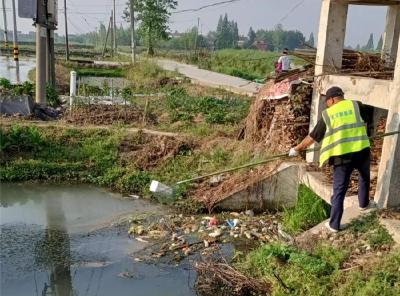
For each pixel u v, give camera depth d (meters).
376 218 5.57
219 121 12.07
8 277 5.68
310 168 7.91
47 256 6.27
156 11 40.22
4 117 11.32
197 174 9.02
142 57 34.28
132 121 11.87
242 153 9.12
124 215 7.84
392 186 5.65
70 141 10.33
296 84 8.35
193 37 51.34
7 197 8.59
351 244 5.32
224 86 19.06
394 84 5.61
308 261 5.14
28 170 9.28
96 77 25.77
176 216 7.84
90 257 6.29
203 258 6.32
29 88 14.08
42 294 5.36
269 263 5.51
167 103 13.52
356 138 5.32
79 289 5.49
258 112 9.31
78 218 7.70
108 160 9.72
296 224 7.14
